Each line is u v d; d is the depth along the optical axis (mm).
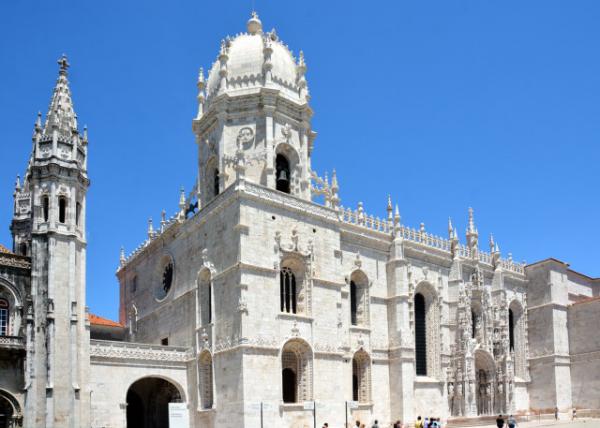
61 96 59375
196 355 58594
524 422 73688
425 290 70625
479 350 71812
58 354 52312
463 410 68062
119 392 55906
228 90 62406
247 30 67750
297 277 58469
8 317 52719
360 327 62781
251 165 60094
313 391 55344
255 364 52344
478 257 76562
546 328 81875
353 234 64438
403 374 63188
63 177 56094
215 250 58188
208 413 55719
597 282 94562
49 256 53844
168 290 68500
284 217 57906
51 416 50688
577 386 81375
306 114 63531
